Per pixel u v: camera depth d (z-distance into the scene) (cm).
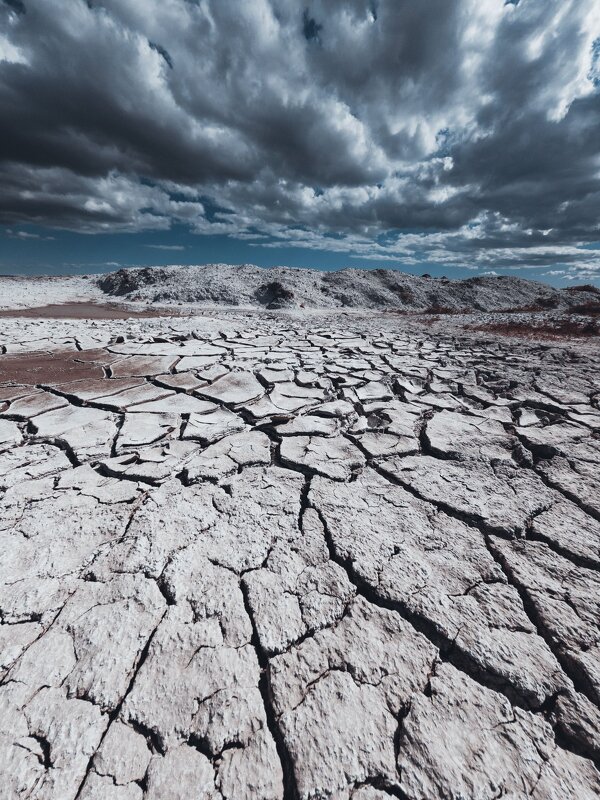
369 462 301
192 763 117
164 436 335
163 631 157
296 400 436
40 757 117
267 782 114
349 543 208
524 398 451
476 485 268
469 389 489
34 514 225
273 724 127
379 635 158
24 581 178
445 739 124
